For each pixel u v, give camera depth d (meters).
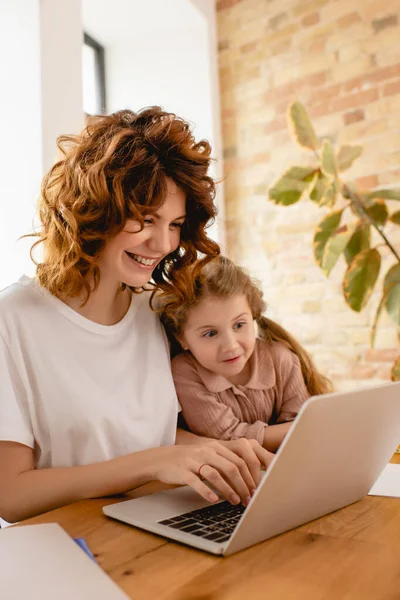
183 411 1.14
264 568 0.50
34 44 1.62
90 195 0.89
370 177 2.12
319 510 0.64
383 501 0.71
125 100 2.62
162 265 1.09
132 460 0.78
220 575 0.49
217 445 0.74
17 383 0.90
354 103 2.18
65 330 0.97
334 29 2.24
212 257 1.08
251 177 2.44
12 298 0.96
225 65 2.54
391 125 2.09
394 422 0.66
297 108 1.91
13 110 1.66
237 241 2.46
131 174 0.88
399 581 0.47
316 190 1.90
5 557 0.49
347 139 2.19
